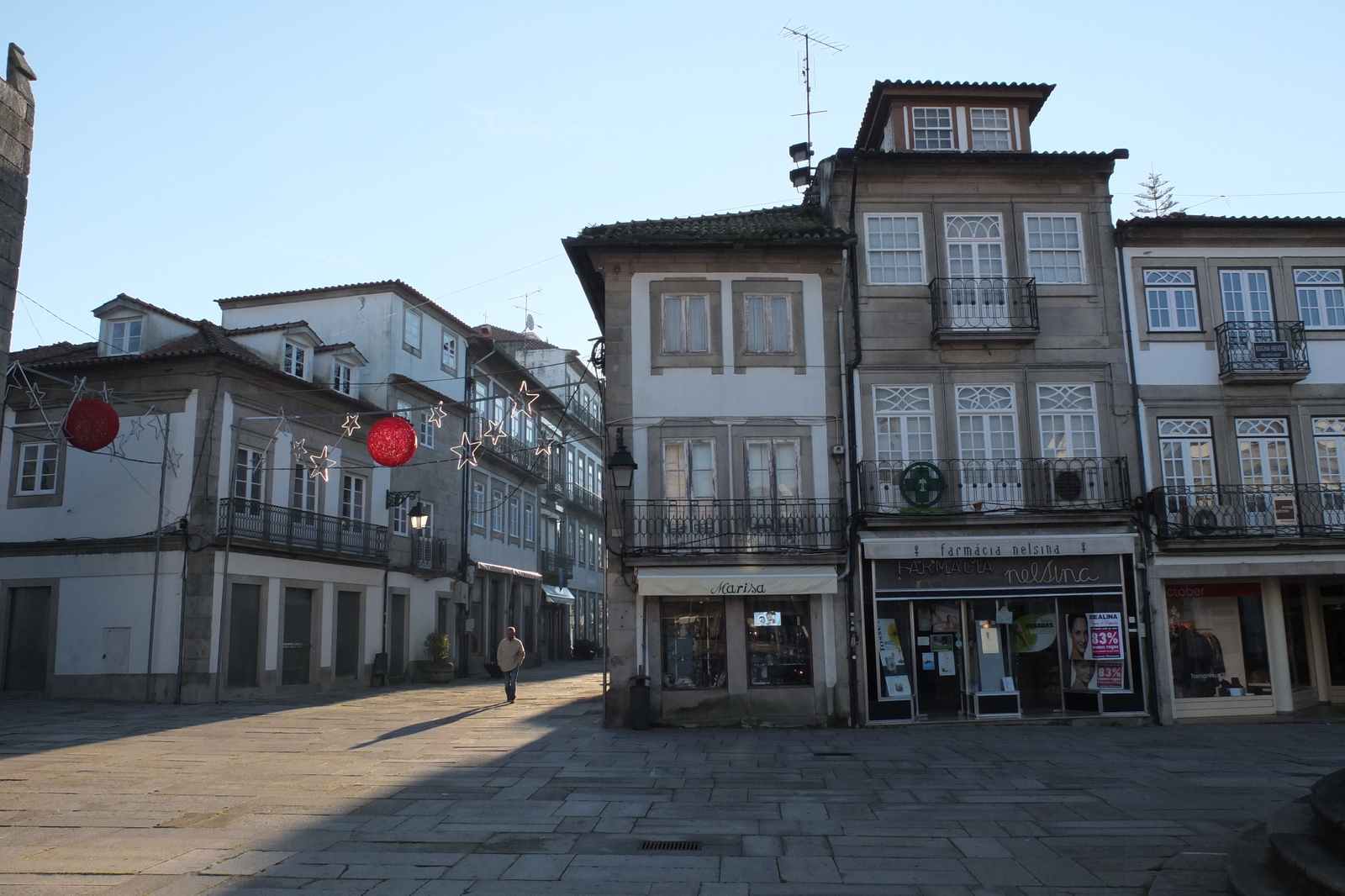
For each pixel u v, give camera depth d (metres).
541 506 42.75
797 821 9.39
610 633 17.33
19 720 18.25
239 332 26.05
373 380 29.80
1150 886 7.09
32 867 7.65
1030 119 20.45
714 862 7.84
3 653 23.42
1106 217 19.17
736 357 18.27
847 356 18.44
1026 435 18.36
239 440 23.69
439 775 12.09
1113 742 15.16
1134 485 18.38
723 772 12.30
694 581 17.06
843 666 17.42
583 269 19.27
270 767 12.74
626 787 11.28
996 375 18.53
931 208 18.97
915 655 17.78
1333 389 18.89
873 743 15.13
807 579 17.20
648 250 18.30
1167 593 18.53
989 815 9.61
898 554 17.48
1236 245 19.25
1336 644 20.08
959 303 18.56
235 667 23.20
